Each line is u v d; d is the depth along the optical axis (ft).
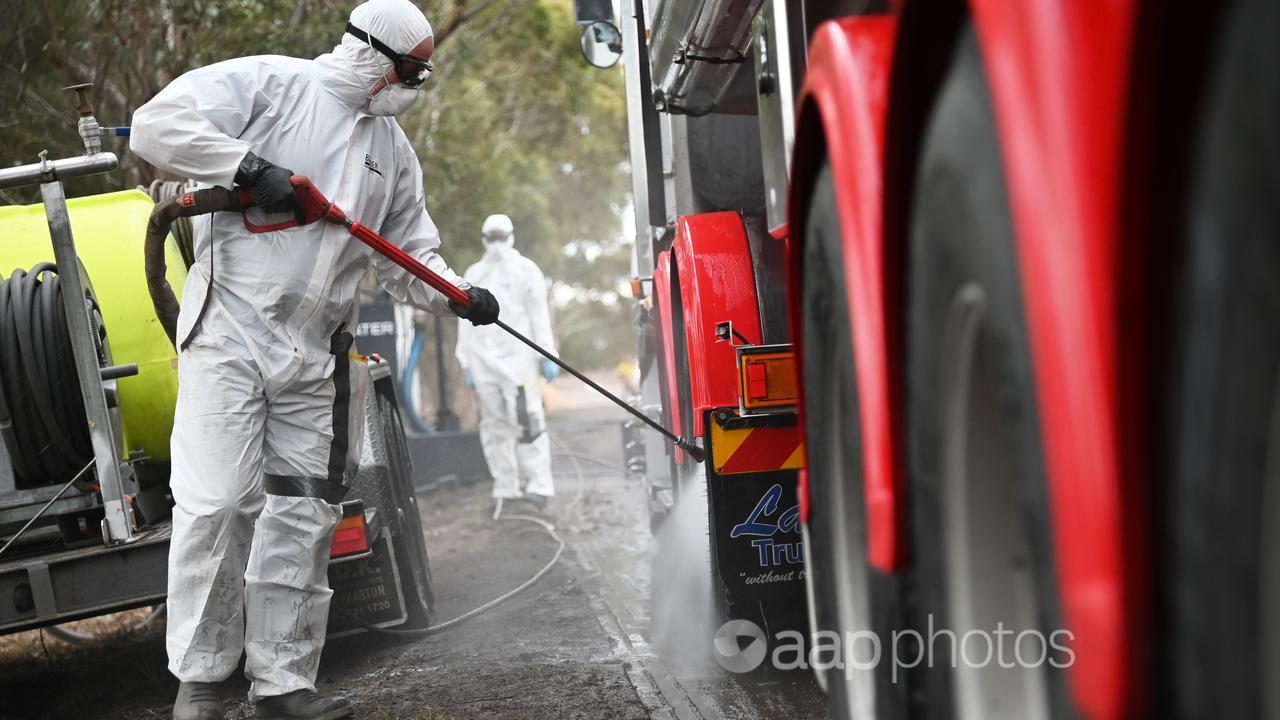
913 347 5.41
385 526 17.28
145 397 17.78
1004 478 4.62
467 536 28.76
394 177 13.76
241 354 12.72
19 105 31.78
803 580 12.80
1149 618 3.51
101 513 15.61
